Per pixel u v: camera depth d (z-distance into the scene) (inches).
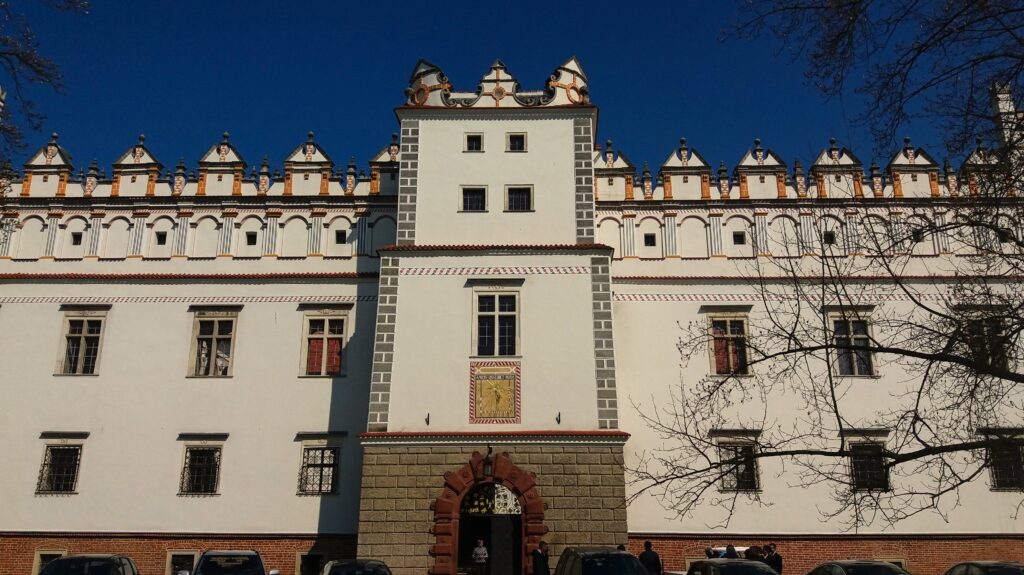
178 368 1185.4
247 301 1214.9
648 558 943.7
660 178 1267.2
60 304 1217.4
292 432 1154.7
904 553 1095.6
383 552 1007.6
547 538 1007.0
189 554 1113.4
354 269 1230.9
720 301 1200.2
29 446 1154.7
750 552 987.3
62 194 1277.1
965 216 572.7
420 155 1189.7
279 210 1262.3
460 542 1128.8
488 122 1210.0
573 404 1057.5
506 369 1074.1
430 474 1031.0
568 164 1183.6
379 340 1087.6
